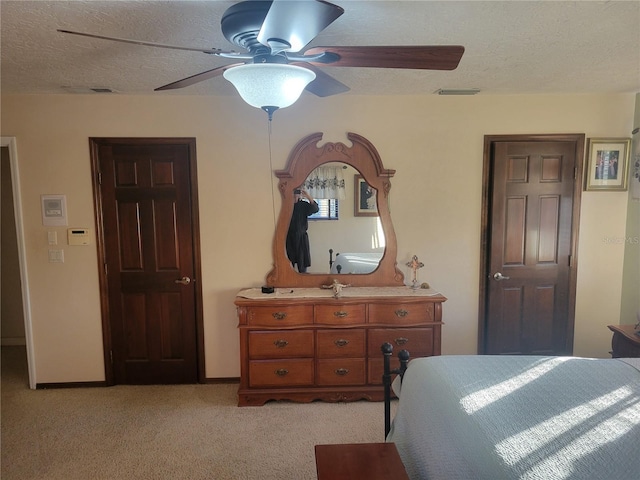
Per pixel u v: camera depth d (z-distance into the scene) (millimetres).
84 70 2482
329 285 3262
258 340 2934
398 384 2180
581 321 3439
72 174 3156
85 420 2803
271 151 3227
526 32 1951
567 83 2896
